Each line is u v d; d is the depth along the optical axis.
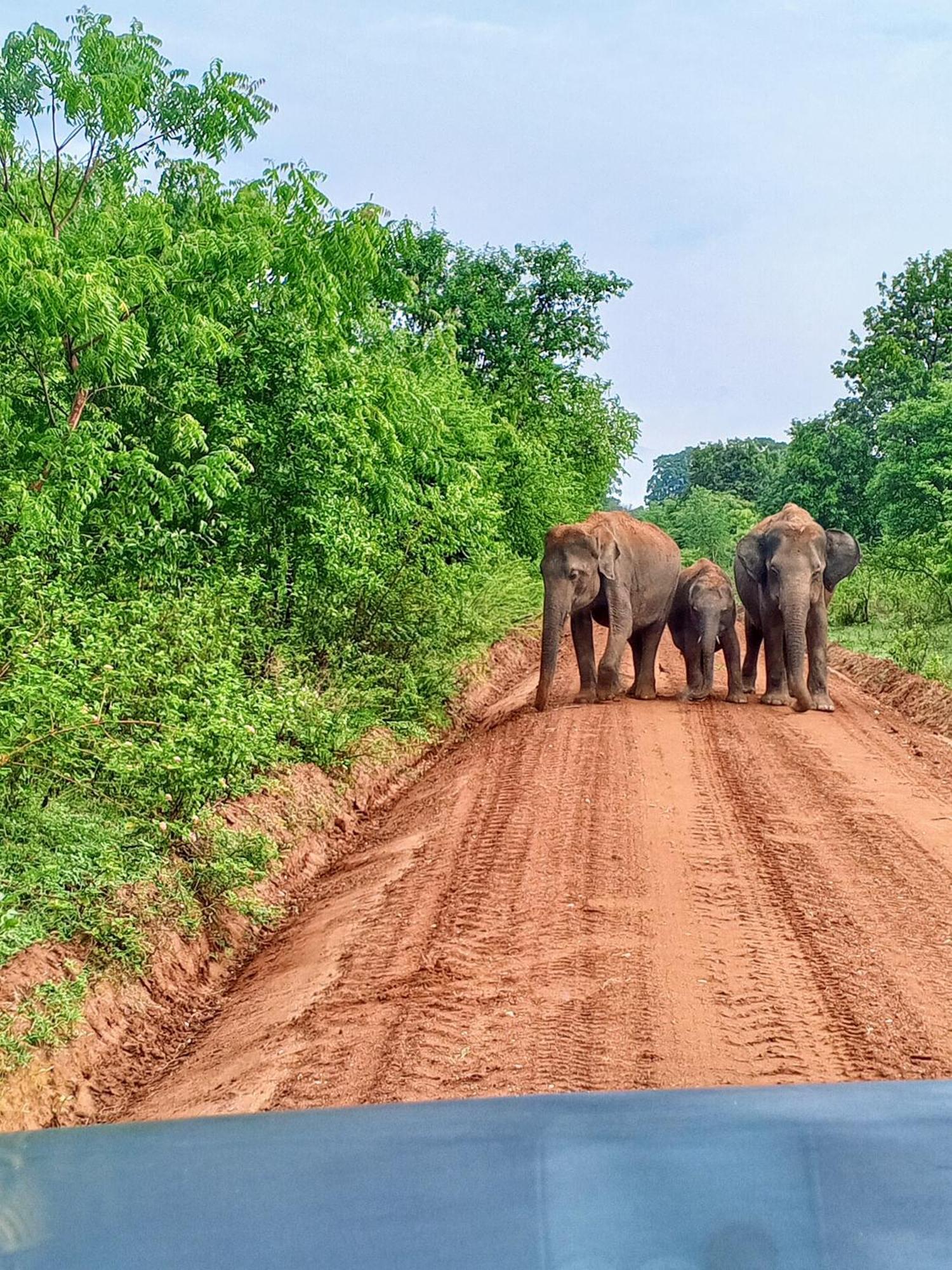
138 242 12.77
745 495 103.94
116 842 8.38
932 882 8.84
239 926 8.89
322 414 13.70
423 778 14.21
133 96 12.76
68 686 8.30
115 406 13.01
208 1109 5.68
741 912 8.02
